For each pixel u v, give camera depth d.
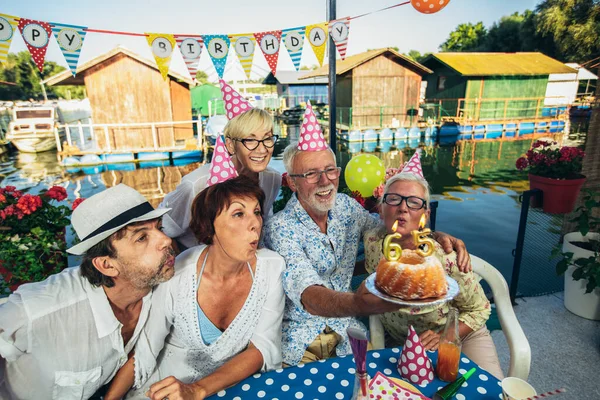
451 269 1.76
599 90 3.94
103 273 1.27
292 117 28.88
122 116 15.44
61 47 2.21
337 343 1.90
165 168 15.20
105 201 1.25
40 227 3.25
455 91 22.67
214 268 1.51
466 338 1.88
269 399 1.24
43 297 1.25
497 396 1.21
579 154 4.25
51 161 17.08
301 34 2.67
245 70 2.68
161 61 2.51
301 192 1.85
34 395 1.31
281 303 1.65
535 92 22.58
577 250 2.84
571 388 2.25
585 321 2.88
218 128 17.61
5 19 2.03
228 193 1.39
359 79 20.34
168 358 1.64
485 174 12.96
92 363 1.35
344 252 2.08
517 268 3.12
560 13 32.91
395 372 1.36
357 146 19.56
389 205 1.83
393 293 1.02
